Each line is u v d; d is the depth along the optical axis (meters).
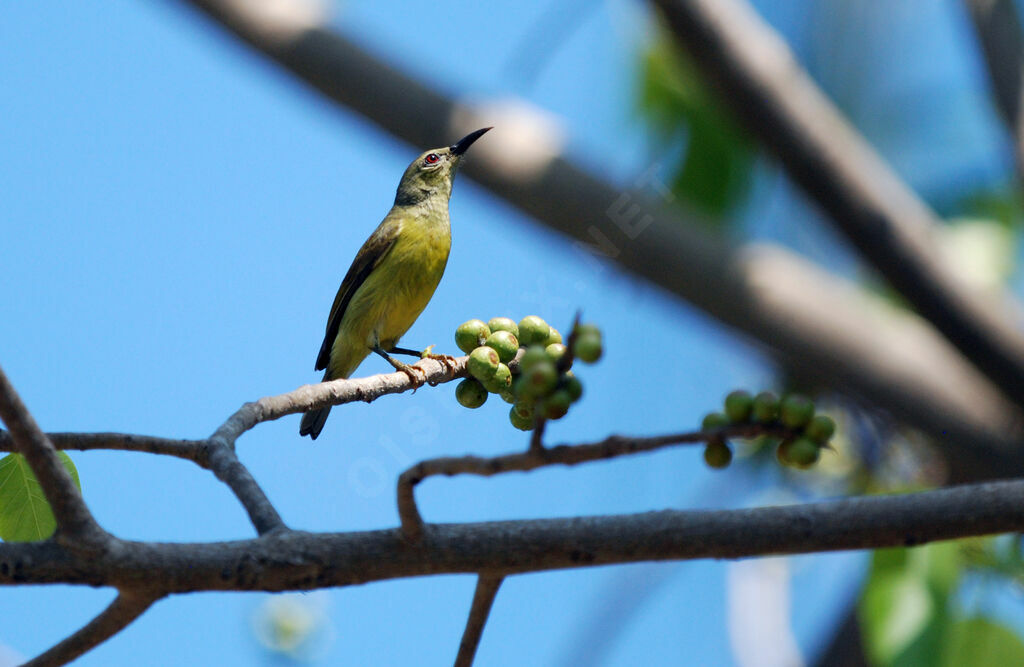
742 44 10.04
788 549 4.24
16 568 3.91
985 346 10.34
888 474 10.46
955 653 6.93
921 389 10.51
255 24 10.66
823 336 10.62
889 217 10.34
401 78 10.80
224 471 4.71
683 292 10.63
